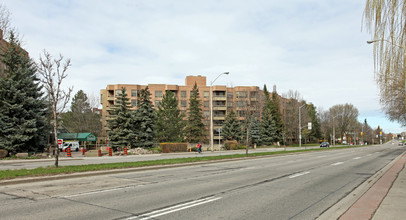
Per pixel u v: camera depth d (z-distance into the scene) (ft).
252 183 37.40
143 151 124.57
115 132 136.87
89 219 20.24
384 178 41.78
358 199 26.76
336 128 345.92
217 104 284.82
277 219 21.21
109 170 45.60
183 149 139.23
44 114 100.89
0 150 86.02
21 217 20.44
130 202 25.67
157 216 21.30
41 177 36.99
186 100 282.77
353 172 51.21
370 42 25.26
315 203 26.48
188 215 21.71
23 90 96.43
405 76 23.99
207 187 33.91
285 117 266.16
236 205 25.22
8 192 29.53
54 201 25.66
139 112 147.43
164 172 48.42
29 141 97.81
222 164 64.85
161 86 277.23
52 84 50.19
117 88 263.08
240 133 208.33
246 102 144.77
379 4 24.35
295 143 303.07
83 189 31.60
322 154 114.62
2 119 93.50
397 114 130.21
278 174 47.03
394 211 22.02
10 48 97.60
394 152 137.18
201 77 295.48
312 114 320.91
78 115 209.36
